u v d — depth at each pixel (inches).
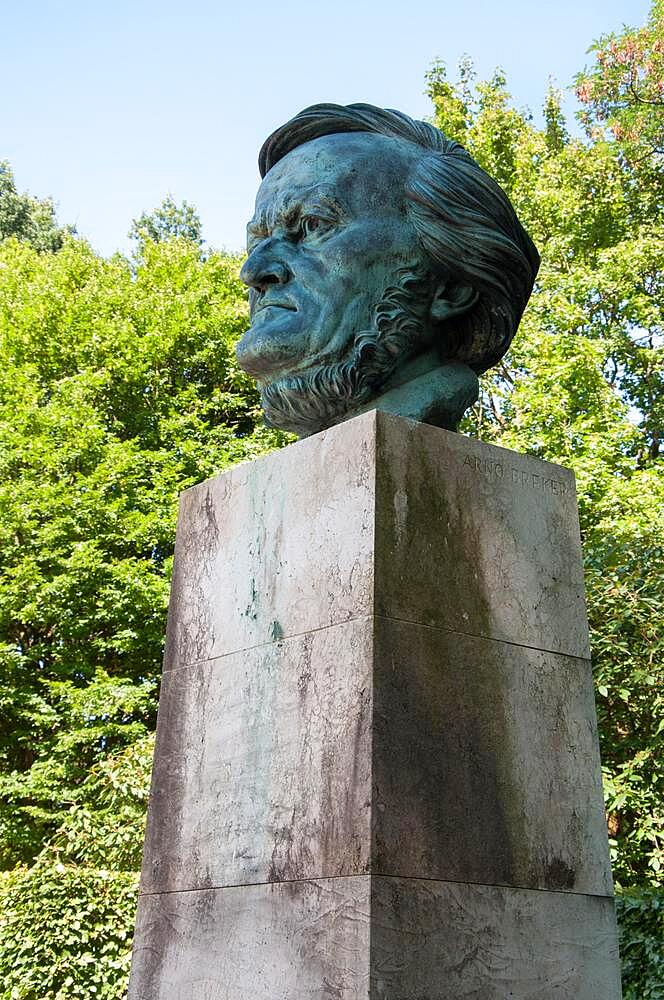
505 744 97.2
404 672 93.0
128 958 285.4
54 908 289.3
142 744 369.1
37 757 496.7
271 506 109.8
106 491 516.4
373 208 119.9
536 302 494.0
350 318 116.4
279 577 105.7
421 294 120.0
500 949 89.0
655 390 565.3
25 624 502.6
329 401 118.5
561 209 573.0
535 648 103.6
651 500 389.4
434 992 83.8
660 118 563.8
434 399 116.5
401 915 84.4
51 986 283.0
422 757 91.0
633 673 275.7
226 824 101.7
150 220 1138.0
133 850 339.9
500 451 109.3
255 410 597.3
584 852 98.7
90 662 504.1
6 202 1062.4
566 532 112.0
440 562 99.7
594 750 104.0
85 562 471.2
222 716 107.0
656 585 290.2
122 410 590.9
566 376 456.4
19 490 492.1
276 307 120.8
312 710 96.0
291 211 121.9
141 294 626.5
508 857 93.0
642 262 523.2
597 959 95.3
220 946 97.2
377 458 99.1
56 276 642.2
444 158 123.2
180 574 120.9
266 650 104.0
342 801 89.4
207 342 606.5
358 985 81.9
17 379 550.9
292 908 90.7
